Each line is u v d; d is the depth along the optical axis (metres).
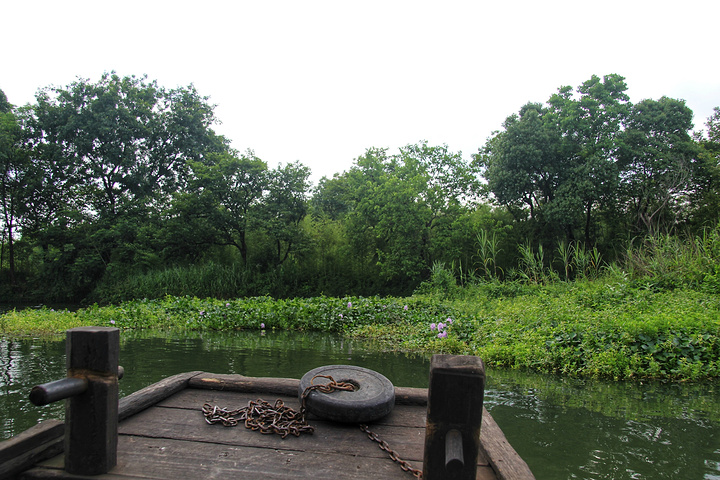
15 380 5.93
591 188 20.12
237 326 11.84
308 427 2.48
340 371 3.01
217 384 3.18
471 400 1.65
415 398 2.96
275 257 26.73
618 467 3.47
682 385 5.95
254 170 24.12
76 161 25.08
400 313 11.77
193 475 1.97
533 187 23.20
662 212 22.03
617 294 10.36
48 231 25.69
